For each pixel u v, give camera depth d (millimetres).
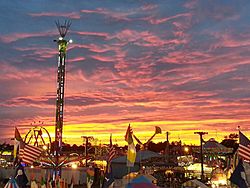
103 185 19906
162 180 33906
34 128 29266
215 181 30734
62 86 32875
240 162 14578
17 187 15633
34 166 29641
